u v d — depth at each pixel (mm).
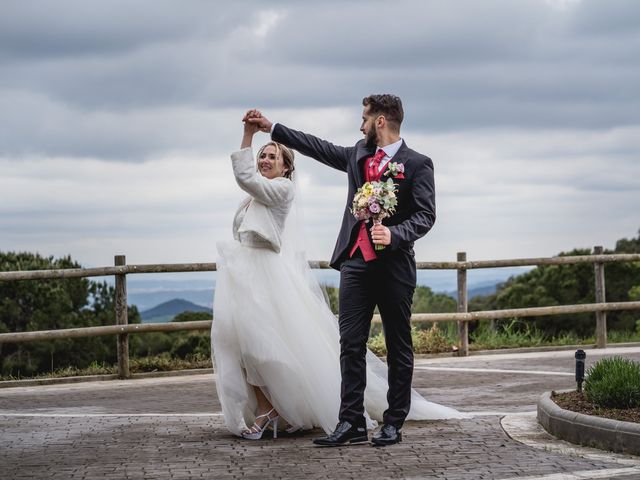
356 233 6691
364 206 6418
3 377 10961
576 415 6547
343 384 6680
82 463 6074
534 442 6570
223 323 6941
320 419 6949
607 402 6770
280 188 7102
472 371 10867
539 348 12984
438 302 44312
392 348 6711
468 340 13469
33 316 38531
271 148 7305
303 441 6773
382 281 6652
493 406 8328
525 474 5543
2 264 39406
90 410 8516
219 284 7074
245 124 7062
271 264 7066
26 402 9172
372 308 6730
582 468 5688
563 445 6441
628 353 12508
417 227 6500
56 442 6852
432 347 12711
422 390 9383
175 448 6547
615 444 6172
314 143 7008
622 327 41188
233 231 7309
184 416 8008
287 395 6879
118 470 5840
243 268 7008
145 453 6379
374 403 7430
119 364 11008
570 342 13602
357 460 6051
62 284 40094
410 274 6680
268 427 7152
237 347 6957
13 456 6355
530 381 9906
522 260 12797
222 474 5695
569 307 13047
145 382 10625
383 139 6727
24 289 38719
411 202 6660
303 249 7309
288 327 6977
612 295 41844
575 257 13047
